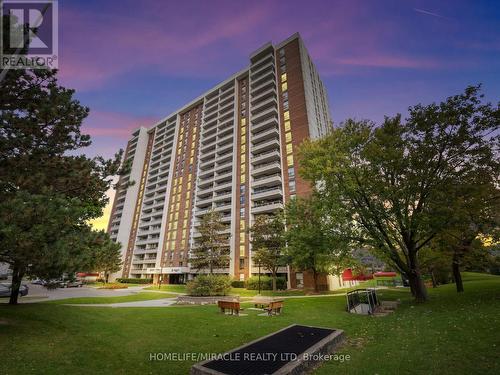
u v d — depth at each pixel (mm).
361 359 6863
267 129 61281
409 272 18688
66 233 9375
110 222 95000
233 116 71938
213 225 48250
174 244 70312
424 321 10875
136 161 98438
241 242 53844
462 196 16047
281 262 36844
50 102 11094
